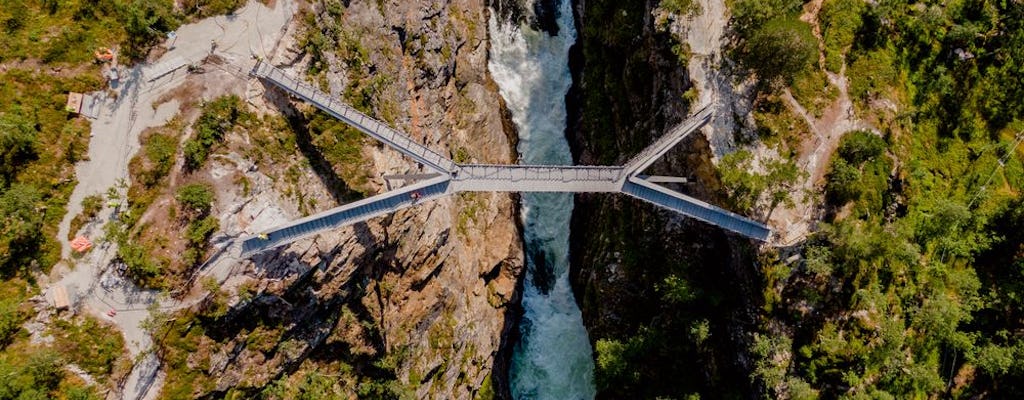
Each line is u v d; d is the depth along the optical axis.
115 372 49.75
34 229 47.16
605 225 72.25
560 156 77.31
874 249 55.25
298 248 53.69
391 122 60.84
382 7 60.38
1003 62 60.88
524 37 77.56
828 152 57.69
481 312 72.94
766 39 55.16
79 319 48.91
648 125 65.88
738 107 58.53
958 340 59.12
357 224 56.81
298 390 60.03
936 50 60.72
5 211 45.84
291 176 54.50
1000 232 61.62
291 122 54.66
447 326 69.25
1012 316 61.31
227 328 53.50
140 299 50.12
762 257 58.09
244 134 52.19
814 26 59.62
